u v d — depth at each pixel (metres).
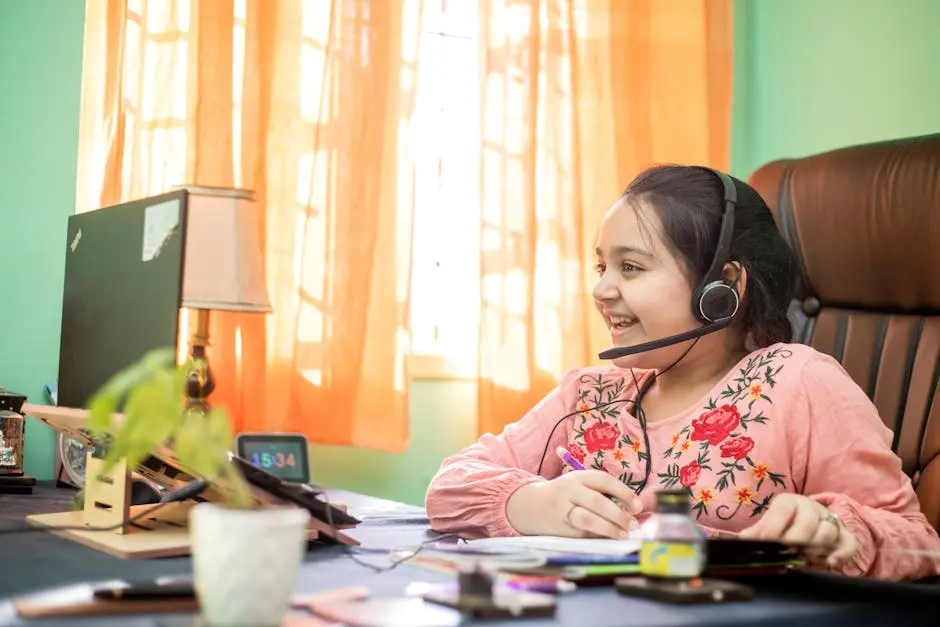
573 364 2.51
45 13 2.20
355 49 2.34
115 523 1.09
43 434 2.14
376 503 1.66
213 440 0.69
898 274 1.53
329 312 2.29
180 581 0.77
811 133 2.76
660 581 0.83
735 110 2.90
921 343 1.49
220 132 2.22
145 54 2.20
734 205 1.35
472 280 2.63
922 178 1.51
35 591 0.79
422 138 2.64
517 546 1.01
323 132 2.32
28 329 2.17
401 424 2.34
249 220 1.65
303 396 2.28
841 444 1.24
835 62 2.71
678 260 1.33
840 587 0.91
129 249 1.14
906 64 2.54
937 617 0.86
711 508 1.28
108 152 2.16
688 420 1.36
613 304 1.37
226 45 2.23
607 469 1.41
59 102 2.21
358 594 0.79
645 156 2.65
